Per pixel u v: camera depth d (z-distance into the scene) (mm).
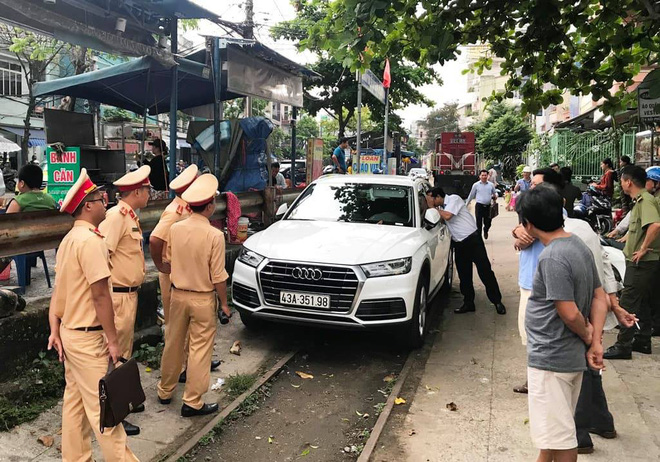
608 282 3465
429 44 5578
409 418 4410
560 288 2791
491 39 6453
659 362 5477
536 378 2938
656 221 5223
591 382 3775
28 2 6168
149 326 5789
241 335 6441
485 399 4750
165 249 4711
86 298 3141
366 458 3771
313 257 5543
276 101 11055
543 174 4723
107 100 11500
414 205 6879
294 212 7086
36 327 4551
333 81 22938
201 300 4277
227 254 7629
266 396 4949
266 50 9844
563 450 2891
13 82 25953
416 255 5824
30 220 4945
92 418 3145
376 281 5430
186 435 4145
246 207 9125
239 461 3867
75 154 9461
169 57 8203
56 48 17531
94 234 3152
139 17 8383
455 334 6602
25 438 3850
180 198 4801
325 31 5328
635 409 4426
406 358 5930
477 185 13008
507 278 9398
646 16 5664
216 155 9484
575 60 6660
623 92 7035
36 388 4352
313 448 4082
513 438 4051
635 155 13688
